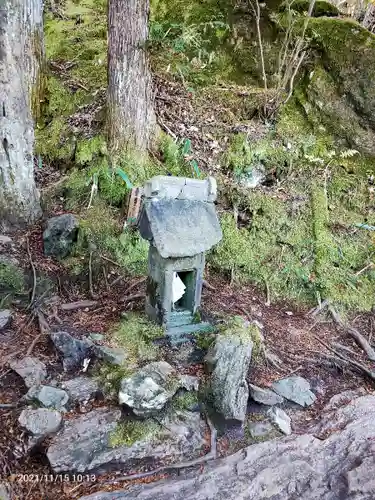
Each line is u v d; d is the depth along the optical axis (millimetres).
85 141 2551
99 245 2166
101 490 1290
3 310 1821
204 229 1626
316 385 1790
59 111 2795
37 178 2516
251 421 1573
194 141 2666
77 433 1377
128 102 2408
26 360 1587
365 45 2777
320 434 1560
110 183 2379
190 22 3146
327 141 2807
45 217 2299
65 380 1559
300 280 2334
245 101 2834
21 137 2105
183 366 1645
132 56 2334
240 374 1566
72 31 3479
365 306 2297
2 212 2193
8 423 1389
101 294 2016
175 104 2785
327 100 2838
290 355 1911
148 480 1340
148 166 2490
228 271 2334
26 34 2623
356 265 2447
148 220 1570
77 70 3041
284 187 2637
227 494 1313
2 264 1967
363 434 1535
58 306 1901
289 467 1403
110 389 1511
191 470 1375
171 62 3000
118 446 1370
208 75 3037
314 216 2518
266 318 2113
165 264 1614
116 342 1682
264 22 3062
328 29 2873
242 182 2617
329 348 1992
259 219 2473
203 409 1547
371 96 2730
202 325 1752
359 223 2572
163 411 1480
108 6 2316
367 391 1790
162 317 1704
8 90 2002
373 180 2711
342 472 1409
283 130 2781
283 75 2979
